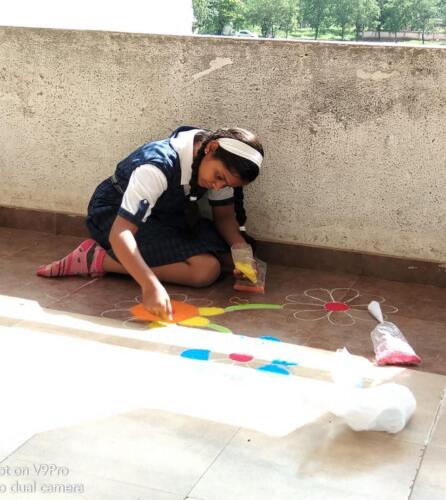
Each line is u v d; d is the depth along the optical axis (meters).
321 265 3.19
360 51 2.92
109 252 2.99
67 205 3.45
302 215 3.16
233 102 3.11
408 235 3.06
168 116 3.20
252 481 1.82
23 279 3.00
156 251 2.96
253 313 2.76
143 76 3.18
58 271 3.02
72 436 1.97
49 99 3.33
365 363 2.42
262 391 2.22
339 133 3.02
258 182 3.17
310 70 2.99
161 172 2.78
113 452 1.91
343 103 2.99
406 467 1.89
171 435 1.99
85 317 2.68
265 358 2.42
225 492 1.78
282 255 3.22
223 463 1.88
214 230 3.12
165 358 2.40
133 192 2.72
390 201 3.04
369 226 3.09
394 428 2.02
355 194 3.07
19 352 2.41
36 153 3.42
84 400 2.14
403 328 2.68
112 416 2.07
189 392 2.20
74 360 2.37
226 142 2.73
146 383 2.24
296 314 2.77
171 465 1.87
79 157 3.37
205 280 2.96
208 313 2.75
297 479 1.83
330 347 2.52
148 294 2.57
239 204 3.07
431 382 2.31
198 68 3.11
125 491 1.77
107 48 3.19
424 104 2.90
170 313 2.56
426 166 2.96
